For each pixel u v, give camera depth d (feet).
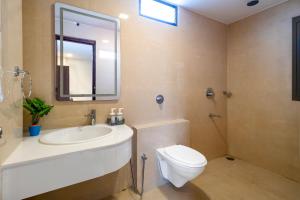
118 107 5.37
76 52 4.64
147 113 5.99
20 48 3.49
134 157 5.53
